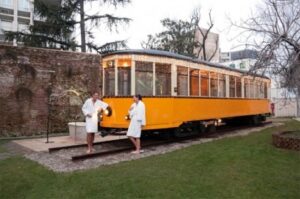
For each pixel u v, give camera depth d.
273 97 30.38
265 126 21.31
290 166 8.88
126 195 6.83
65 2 26.44
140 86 11.98
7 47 16.28
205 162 9.11
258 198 6.65
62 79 17.86
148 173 8.10
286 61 11.23
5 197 7.44
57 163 9.73
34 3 26.19
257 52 11.54
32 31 26.22
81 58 18.52
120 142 13.38
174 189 7.05
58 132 17.66
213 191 6.95
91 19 26.88
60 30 26.33
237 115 18.28
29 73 16.83
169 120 12.80
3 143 14.25
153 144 12.65
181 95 13.50
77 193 7.07
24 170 9.09
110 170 8.47
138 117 10.88
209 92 15.52
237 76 18.25
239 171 8.27
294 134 12.34
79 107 18.31
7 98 16.27
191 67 14.20
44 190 7.46
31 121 16.84
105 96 12.38
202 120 15.06
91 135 11.05
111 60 12.28
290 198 6.72
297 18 11.35
